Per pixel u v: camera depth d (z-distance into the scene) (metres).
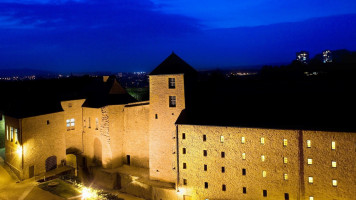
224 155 36.78
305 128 31.97
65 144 49.41
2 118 57.78
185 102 41.69
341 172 30.58
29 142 43.47
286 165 33.19
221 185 37.03
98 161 51.53
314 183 31.86
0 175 44.78
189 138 38.84
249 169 35.25
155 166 44.06
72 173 48.41
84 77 71.38
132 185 44.56
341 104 35.69
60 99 50.47
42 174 45.06
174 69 42.66
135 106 48.41
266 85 67.31
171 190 40.06
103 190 46.19
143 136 47.91
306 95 40.34
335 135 30.70
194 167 38.69
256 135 34.69
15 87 62.88
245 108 38.97
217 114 39.19
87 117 52.38
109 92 51.78
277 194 33.81
